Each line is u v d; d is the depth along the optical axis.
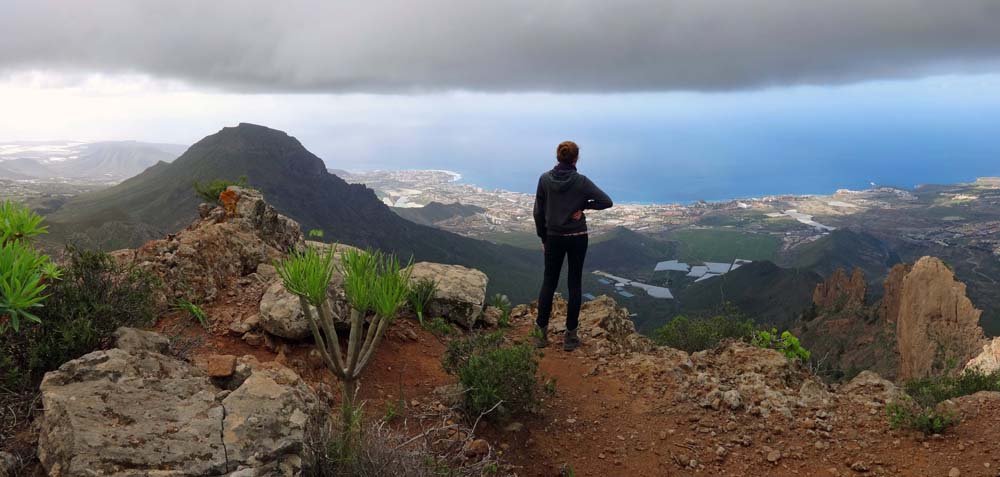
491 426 4.95
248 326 5.48
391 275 3.38
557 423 5.25
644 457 4.83
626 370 6.38
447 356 5.73
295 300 5.41
